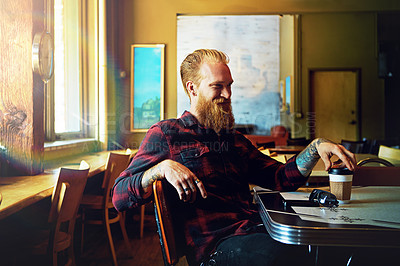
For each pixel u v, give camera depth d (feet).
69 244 6.54
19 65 7.94
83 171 6.50
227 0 18.75
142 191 3.66
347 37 29.99
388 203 3.86
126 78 18.74
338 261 3.88
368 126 30.19
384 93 30.09
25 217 7.72
